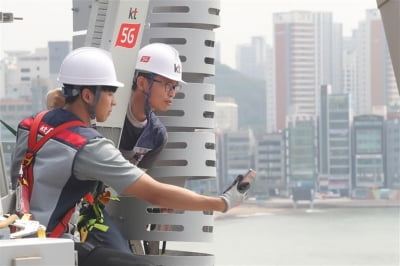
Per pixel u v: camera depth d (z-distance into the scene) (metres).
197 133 6.28
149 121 5.90
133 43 5.87
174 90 5.91
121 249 5.79
